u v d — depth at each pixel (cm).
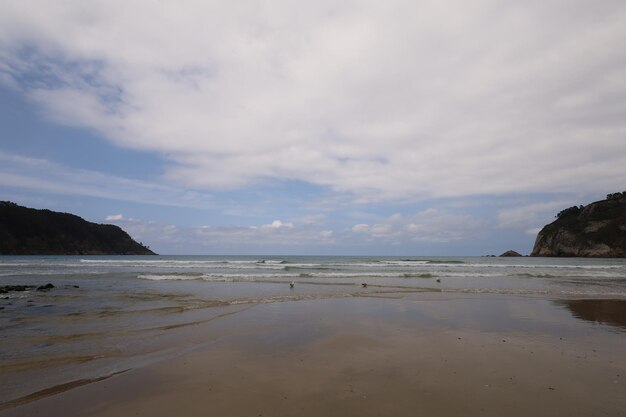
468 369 605
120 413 450
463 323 992
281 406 463
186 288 1830
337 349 734
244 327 945
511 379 558
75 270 3150
